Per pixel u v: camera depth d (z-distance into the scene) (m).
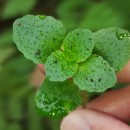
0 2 0.53
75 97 0.27
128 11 0.46
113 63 0.28
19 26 0.27
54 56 0.27
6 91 0.46
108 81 0.26
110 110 0.34
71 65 0.27
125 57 0.27
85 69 0.27
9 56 0.48
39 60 0.27
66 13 0.47
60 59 0.27
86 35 0.27
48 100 0.27
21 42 0.27
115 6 0.46
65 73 0.27
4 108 0.45
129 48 0.27
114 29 0.28
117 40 0.27
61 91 0.27
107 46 0.28
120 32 0.28
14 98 0.45
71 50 0.27
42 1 0.53
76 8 0.47
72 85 0.28
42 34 0.27
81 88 0.26
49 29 0.27
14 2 0.50
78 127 0.30
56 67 0.27
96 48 0.28
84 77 0.27
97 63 0.27
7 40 0.48
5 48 0.48
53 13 0.52
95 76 0.26
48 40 0.27
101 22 0.44
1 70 0.46
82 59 0.27
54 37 0.27
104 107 0.34
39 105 0.27
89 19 0.45
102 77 0.26
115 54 0.27
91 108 0.34
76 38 0.27
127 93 0.34
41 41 0.27
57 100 0.27
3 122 0.44
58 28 0.27
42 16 0.27
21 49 0.27
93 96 0.38
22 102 0.45
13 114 0.45
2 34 0.50
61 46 0.27
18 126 0.44
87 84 0.26
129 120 0.34
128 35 0.28
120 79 0.34
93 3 0.47
